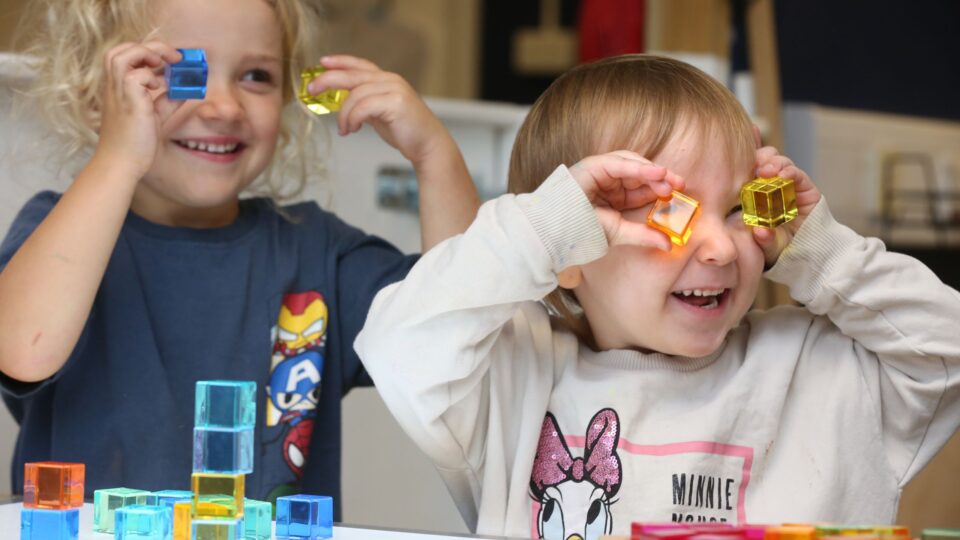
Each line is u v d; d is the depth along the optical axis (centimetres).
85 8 148
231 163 148
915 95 416
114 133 132
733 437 120
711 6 247
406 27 459
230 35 146
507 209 109
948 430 121
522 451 121
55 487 92
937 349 118
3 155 165
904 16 412
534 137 129
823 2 398
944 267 341
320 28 182
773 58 248
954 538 78
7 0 186
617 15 254
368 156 195
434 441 115
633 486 118
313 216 166
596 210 110
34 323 127
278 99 154
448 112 204
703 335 116
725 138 115
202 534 90
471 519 126
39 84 156
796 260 120
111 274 146
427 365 111
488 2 518
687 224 108
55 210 131
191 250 151
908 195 354
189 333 148
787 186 112
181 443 144
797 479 119
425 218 157
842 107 403
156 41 138
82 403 142
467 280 109
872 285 120
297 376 153
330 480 156
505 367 122
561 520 119
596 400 121
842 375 123
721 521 117
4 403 159
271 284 154
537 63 510
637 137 117
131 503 97
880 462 121
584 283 121
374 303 121
